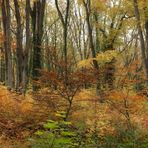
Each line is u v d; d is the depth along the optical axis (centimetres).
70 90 962
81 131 916
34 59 2092
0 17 2627
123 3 2406
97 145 891
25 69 1831
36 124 982
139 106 996
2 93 1164
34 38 2147
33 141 838
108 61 1986
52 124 707
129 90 977
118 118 960
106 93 986
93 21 2666
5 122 1009
